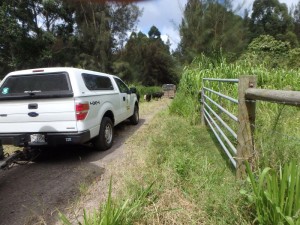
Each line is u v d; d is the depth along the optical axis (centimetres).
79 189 353
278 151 252
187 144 449
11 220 288
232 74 707
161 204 261
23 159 430
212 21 1969
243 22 2112
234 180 281
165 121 676
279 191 188
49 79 470
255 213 218
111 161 462
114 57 3584
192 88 764
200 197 268
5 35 1573
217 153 410
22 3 1736
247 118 288
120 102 684
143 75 4169
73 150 554
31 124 465
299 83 651
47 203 321
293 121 351
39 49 1934
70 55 3027
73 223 270
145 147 479
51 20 2412
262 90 243
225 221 225
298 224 167
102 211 241
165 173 319
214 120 538
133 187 294
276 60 1009
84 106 461
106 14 3181
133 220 236
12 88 483
